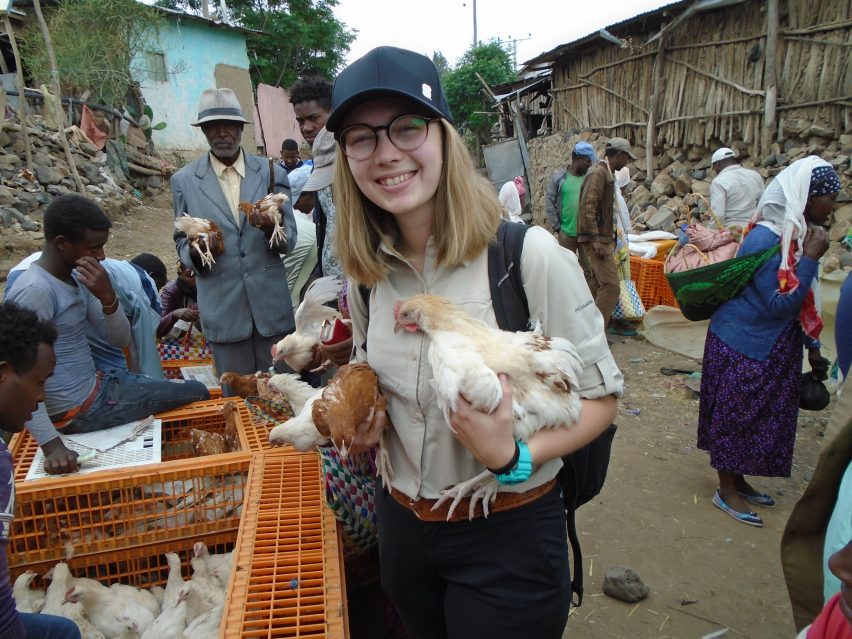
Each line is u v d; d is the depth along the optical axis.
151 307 4.27
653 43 11.13
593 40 12.76
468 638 1.54
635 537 3.46
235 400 3.43
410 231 1.61
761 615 2.83
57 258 2.97
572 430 1.47
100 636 2.19
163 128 17.75
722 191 6.36
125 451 2.76
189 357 5.19
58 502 2.42
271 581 1.86
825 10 8.16
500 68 28.25
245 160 4.12
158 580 2.58
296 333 3.11
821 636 1.28
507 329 1.53
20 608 2.25
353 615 2.71
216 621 2.11
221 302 3.96
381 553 1.78
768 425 3.41
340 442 1.62
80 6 14.78
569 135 14.28
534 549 1.52
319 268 4.66
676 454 4.49
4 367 1.83
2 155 11.08
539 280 1.48
